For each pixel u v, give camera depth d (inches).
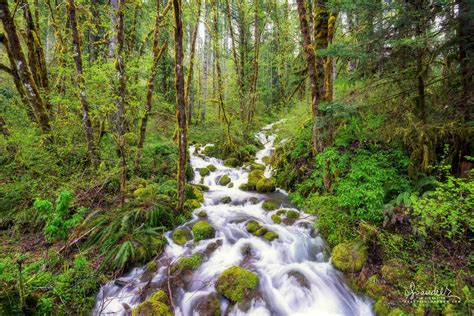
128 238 191.6
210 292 159.0
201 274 176.2
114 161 272.1
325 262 188.4
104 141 292.8
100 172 245.4
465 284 128.2
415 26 161.6
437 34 152.2
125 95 259.9
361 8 169.2
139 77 331.0
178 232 219.5
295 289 163.0
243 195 319.9
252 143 528.1
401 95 187.8
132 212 211.9
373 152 201.9
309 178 282.0
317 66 244.2
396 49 166.9
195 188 316.8
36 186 217.2
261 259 195.6
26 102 260.1
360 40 187.8
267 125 642.8
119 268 170.4
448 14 148.1
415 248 156.3
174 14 206.1
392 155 185.8
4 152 228.8
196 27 347.6
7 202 209.8
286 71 569.6
